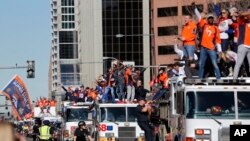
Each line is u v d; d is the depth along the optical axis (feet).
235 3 347.97
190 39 191.31
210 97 150.51
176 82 164.76
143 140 251.19
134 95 277.03
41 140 291.79
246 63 163.12
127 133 251.19
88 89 382.83
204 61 161.99
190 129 150.00
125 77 281.33
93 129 270.05
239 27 161.27
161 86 233.76
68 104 317.63
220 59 167.63
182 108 153.69
